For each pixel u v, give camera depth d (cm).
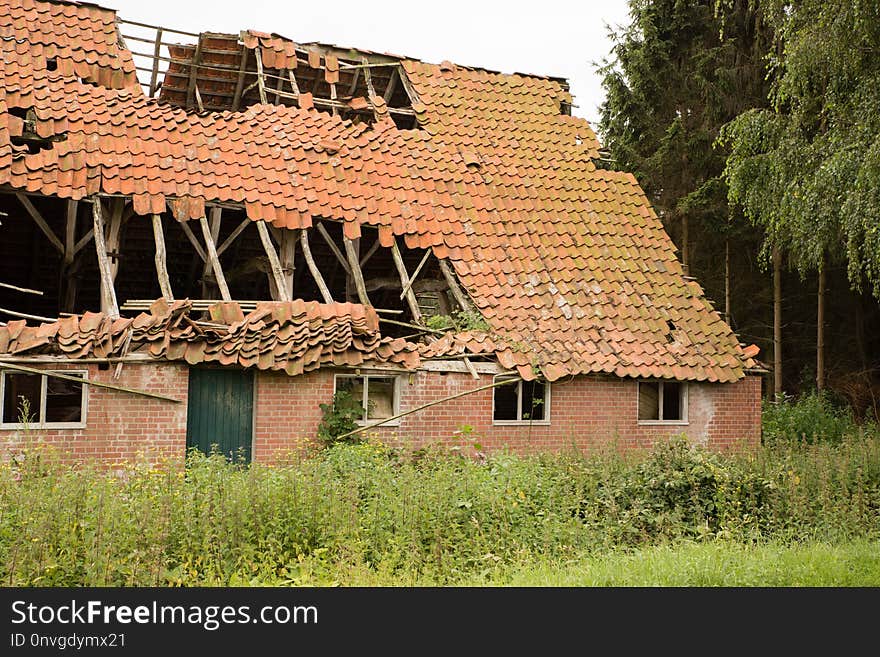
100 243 1661
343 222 1897
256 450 1603
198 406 1594
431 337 1806
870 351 3028
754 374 2052
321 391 1655
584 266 2041
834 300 3003
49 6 1986
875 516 1337
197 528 1023
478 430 1761
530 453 1655
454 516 1154
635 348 1922
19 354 1443
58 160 1703
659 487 1334
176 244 2173
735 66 2639
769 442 1852
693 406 1977
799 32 1725
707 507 1317
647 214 2234
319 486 1162
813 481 1421
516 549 1120
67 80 1842
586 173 2262
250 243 2234
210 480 1151
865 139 1623
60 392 1712
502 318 1855
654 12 2688
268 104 2077
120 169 1742
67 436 1474
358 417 1677
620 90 2728
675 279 2116
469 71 2373
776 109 1878
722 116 2680
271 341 1602
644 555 1044
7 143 1683
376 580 958
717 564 973
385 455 1541
